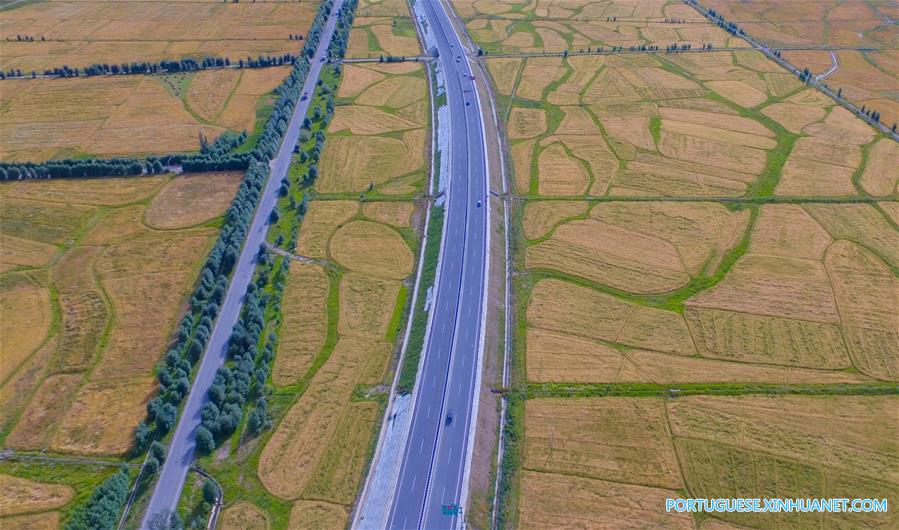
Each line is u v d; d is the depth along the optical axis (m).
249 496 100.69
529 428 110.81
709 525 95.94
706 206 169.62
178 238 157.12
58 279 143.75
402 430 109.69
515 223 164.38
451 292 139.38
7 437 109.31
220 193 175.00
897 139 199.25
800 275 144.75
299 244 156.75
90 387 118.31
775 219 164.12
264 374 118.88
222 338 129.50
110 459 106.00
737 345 126.94
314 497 100.62
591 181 181.38
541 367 122.44
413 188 180.38
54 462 105.38
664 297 139.25
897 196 173.00
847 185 178.25
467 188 175.12
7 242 154.50
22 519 97.38
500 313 135.75
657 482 101.88
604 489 100.94
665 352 125.69
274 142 196.38
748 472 103.19
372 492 101.12
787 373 121.00
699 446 107.31
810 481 101.88
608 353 125.62
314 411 114.44
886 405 114.62
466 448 106.62
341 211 169.75
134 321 132.88
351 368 123.06
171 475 103.75
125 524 96.88
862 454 106.12
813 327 130.88
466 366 122.31
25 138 199.12
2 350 125.38
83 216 164.62
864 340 127.75
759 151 194.88
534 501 99.19
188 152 193.00
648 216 165.88
